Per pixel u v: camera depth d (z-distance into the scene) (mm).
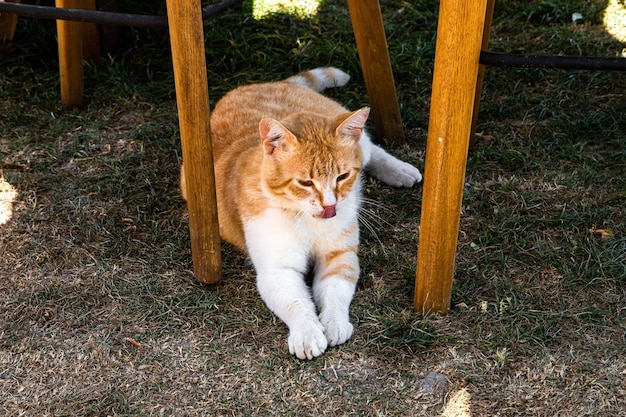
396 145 1678
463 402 1264
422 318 1360
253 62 1866
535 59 1304
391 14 1964
